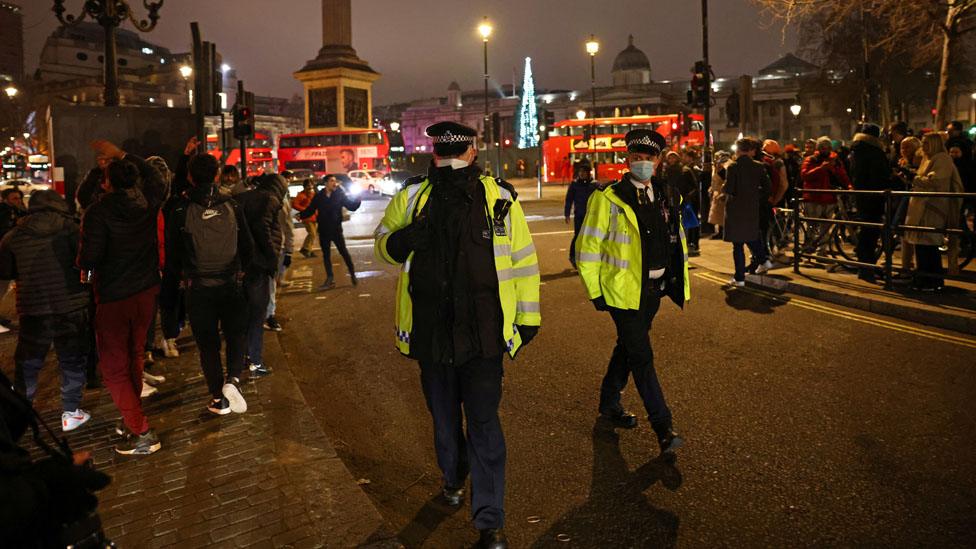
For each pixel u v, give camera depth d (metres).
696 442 4.88
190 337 8.02
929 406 5.35
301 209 16.48
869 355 6.71
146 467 4.44
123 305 4.72
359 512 3.79
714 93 100.06
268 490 4.07
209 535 3.56
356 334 8.66
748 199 10.06
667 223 4.68
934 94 56.50
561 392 6.04
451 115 121.19
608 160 47.12
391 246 3.56
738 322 8.21
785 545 3.57
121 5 13.05
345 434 5.38
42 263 5.18
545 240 17.89
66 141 11.81
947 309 7.88
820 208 11.62
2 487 1.61
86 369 6.29
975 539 3.56
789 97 93.75
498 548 3.45
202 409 5.54
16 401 1.94
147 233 4.89
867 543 3.56
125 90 103.69
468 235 3.48
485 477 3.52
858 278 10.18
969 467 4.34
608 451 4.80
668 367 6.59
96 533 1.87
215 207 5.15
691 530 3.74
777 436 4.91
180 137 12.29
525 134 95.44
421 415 5.73
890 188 9.87
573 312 9.23
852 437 4.84
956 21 18.86
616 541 3.66
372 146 44.84
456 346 3.44
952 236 8.88
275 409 5.51
